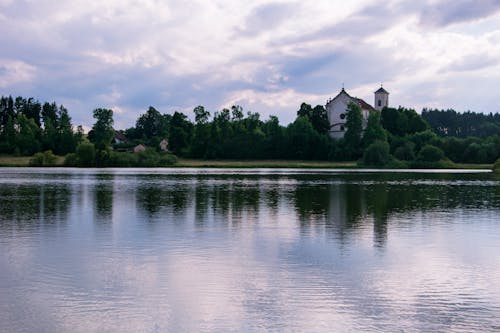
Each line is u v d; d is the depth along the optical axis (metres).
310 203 42.72
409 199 47.00
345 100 180.38
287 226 29.97
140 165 143.00
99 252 22.52
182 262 20.67
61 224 30.56
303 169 140.50
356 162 155.12
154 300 15.78
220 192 54.12
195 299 15.90
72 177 86.31
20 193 51.84
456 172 119.75
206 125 179.62
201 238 25.95
